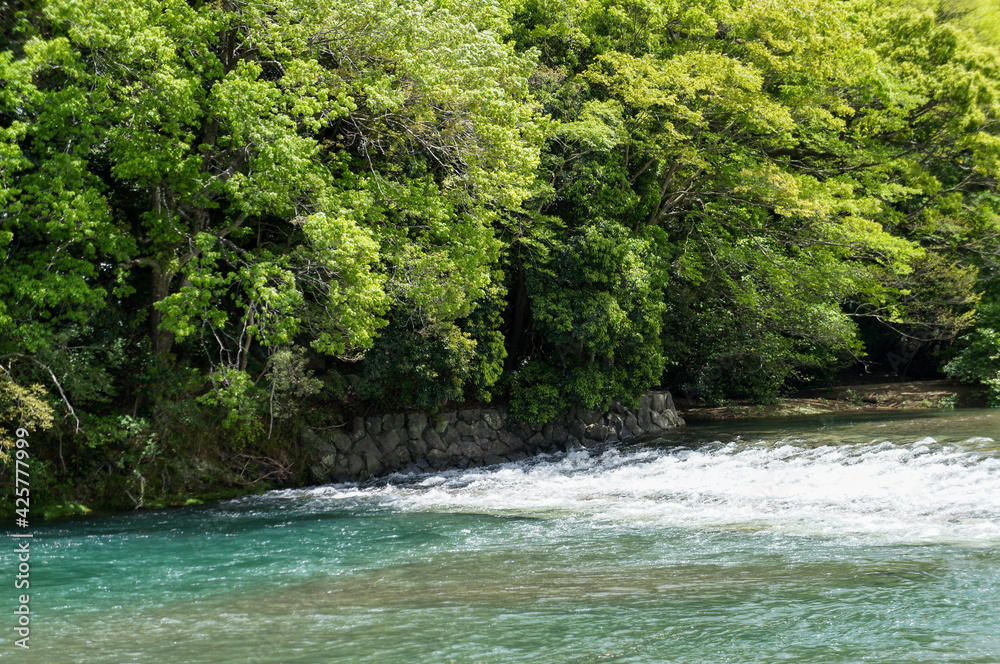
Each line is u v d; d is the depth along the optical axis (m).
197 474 20.28
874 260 32.25
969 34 31.00
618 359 26.16
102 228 15.84
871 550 10.28
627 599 8.35
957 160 32.91
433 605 8.39
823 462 17.39
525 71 19.80
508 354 26.39
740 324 30.27
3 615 8.38
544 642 6.96
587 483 18.44
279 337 15.91
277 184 15.91
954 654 6.35
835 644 6.67
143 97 14.78
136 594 9.35
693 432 24.73
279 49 16.02
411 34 16.83
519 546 11.77
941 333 33.72
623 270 23.16
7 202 15.10
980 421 21.36
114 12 14.23
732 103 24.12
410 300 20.19
